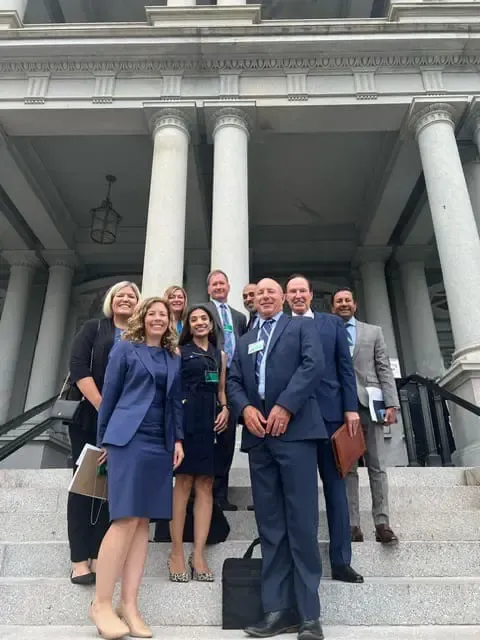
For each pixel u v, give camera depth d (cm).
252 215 1340
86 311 1361
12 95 919
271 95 909
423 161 886
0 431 582
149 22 966
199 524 377
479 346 710
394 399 444
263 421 327
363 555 398
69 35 915
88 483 335
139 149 1116
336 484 366
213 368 412
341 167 1173
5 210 1201
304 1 1255
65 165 1164
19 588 347
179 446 336
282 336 347
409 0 979
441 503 502
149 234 814
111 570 297
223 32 906
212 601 340
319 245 1362
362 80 923
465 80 920
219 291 529
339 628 321
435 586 342
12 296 1281
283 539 318
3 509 501
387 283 1337
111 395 324
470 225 801
